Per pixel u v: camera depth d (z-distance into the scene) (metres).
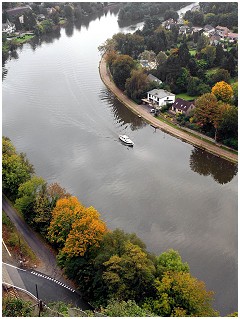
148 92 126.00
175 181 87.38
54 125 112.81
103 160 95.31
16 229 69.38
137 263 49.91
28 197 69.56
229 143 97.81
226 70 131.75
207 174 91.19
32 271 60.53
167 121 114.31
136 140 105.69
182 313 46.78
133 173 89.94
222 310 56.56
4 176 76.50
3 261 61.75
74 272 55.44
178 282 49.38
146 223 73.56
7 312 46.91
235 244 68.50
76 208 61.56
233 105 110.44
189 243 68.75
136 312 45.25
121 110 123.88
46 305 51.12
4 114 119.31
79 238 55.81
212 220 74.62
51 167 91.88
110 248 53.66
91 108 124.44
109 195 81.75
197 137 104.12
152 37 171.62
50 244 66.12
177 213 76.50
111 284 50.19
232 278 61.66
